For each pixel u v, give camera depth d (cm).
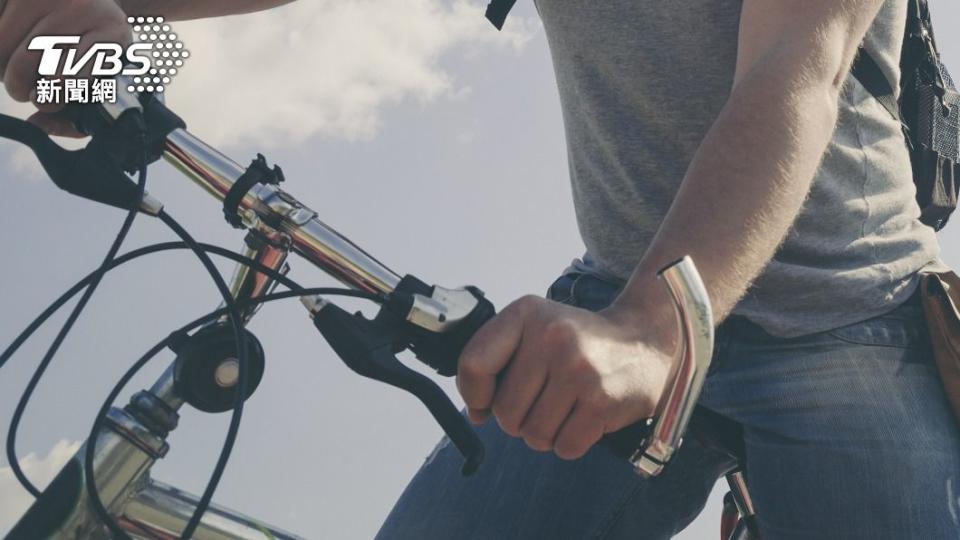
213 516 84
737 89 90
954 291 119
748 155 86
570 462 133
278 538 86
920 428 114
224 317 88
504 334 77
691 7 121
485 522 133
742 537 132
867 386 115
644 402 79
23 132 82
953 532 110
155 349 83
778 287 118
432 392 79
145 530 82
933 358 120
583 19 129
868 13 94
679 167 124
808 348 117
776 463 116
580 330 77
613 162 128
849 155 119
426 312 79
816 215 118
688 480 132
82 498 81
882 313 119
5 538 80
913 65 127
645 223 126
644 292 83
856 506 112
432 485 138
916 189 130
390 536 136
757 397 117
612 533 133
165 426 84
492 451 137
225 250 85
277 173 87
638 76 125
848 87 120
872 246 120
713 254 84
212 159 85
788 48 90
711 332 70
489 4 134
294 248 84
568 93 135
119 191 83
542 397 77
